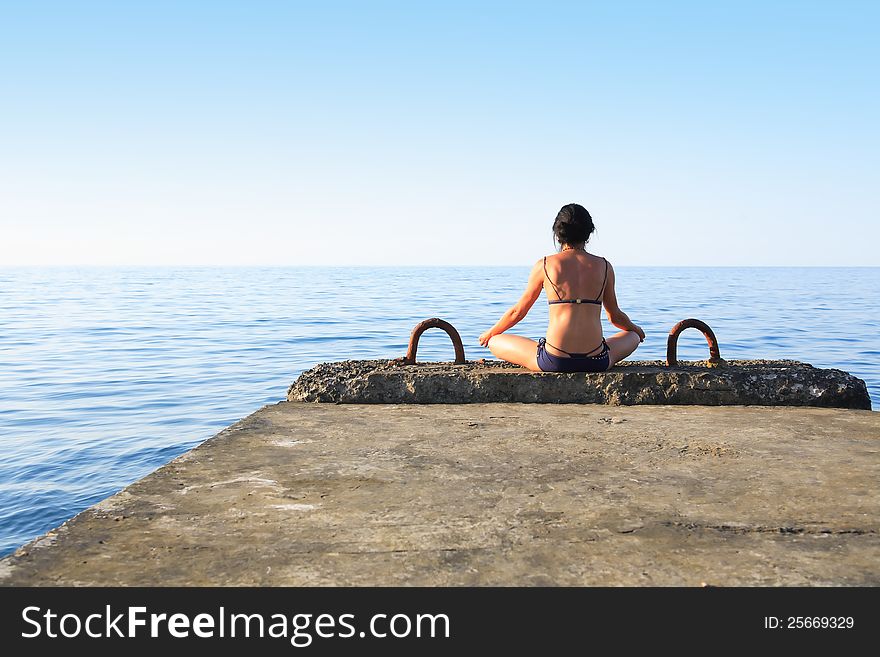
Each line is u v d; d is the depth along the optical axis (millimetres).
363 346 17906
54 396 11172
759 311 30672
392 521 2686
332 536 2537
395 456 3619
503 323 5387
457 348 5676
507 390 5023
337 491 3049
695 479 3211
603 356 5066
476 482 3174
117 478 6812
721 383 4953
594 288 4996
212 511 2799
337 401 5047
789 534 2553
